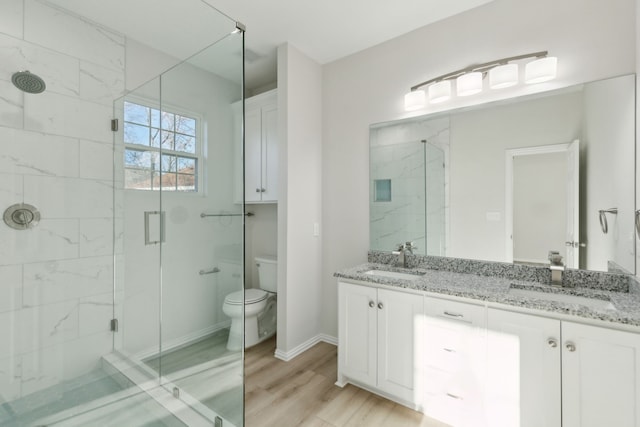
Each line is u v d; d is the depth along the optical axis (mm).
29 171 1694
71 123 1811
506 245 1880
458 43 2045
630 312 1191
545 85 1760
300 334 2533
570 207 1678
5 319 1619
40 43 1711
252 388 1987
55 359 1736
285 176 2430
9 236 1640
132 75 1966
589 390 1229
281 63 2428
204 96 1971
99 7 1785
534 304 1334
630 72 1522
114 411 1671
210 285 1937
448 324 1587
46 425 1591
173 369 1884
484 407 1480
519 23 1830
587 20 1629
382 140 2406
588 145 1626
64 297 1776
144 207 2000
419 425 1614
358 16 2070
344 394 1911
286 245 2422
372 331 1858
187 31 1932
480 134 1977
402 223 2312
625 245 1506
